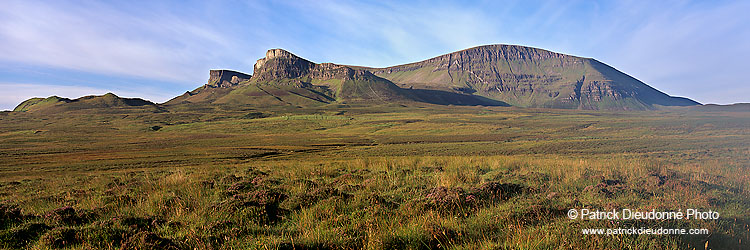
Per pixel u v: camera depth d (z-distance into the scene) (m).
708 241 5.91
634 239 6.01
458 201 8.41
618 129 96.94
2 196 17.08
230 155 57.22
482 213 7.71
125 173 27.97
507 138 83.88
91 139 107.44
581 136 85.00
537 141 69.81
